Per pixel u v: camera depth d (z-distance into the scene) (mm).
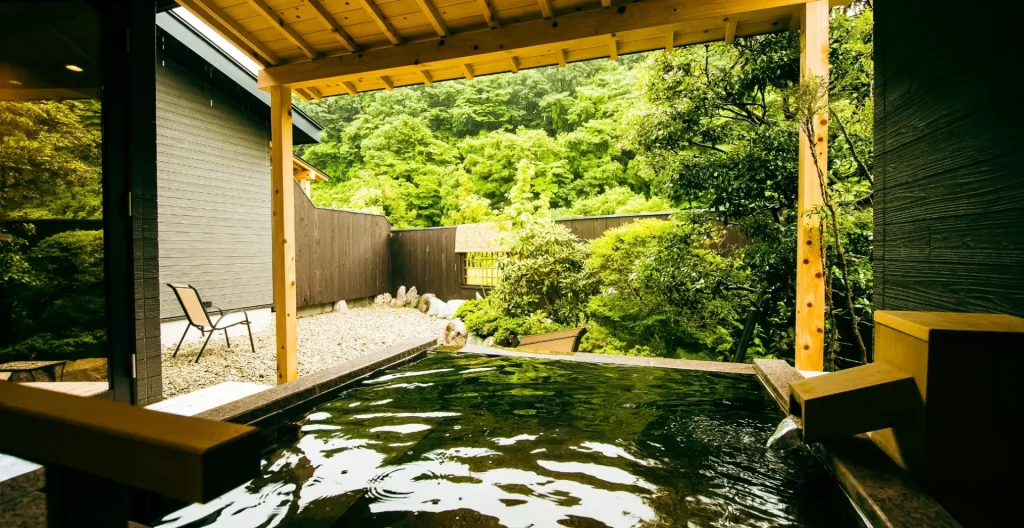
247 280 7844
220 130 7355
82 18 2814
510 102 19906
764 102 4574
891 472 1397
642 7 3102
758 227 4375
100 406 772
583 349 5289
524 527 1462
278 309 3740
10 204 2840
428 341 4266
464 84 19750
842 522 1460
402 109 19234
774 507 1568
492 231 9430
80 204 2859
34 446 762
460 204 15305
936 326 1285
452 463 1934
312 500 1641
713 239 5180
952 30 1746
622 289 5773
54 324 2857
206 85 7125
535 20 3311
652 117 4863
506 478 1794
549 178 15086
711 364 3533
